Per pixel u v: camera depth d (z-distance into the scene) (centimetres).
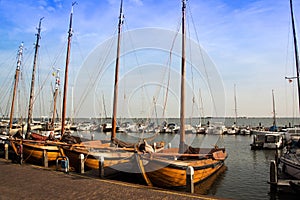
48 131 3691
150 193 1122
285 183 1504
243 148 3988
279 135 3838
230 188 1738
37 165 1873
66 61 2700
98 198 1052
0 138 2795
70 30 2744
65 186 1222
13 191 1135
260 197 1542
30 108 2831
